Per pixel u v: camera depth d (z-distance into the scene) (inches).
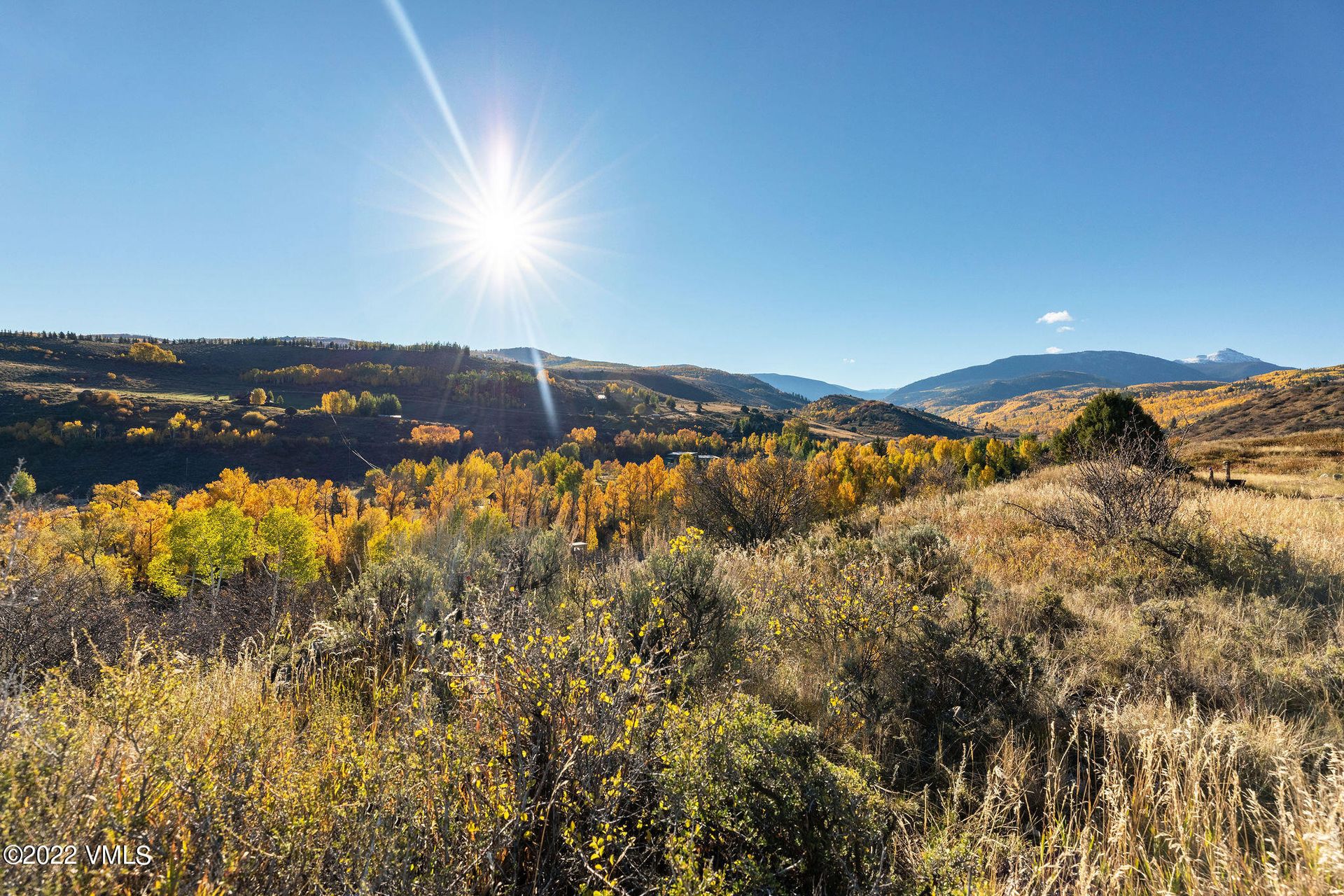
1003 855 91.9
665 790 80.5
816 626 181.2
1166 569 251.4
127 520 1210.0
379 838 65.7
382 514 1304.1
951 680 144.9
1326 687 141.6
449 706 92.7
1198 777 98.1
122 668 89.3
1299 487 644.1
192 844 64.3
